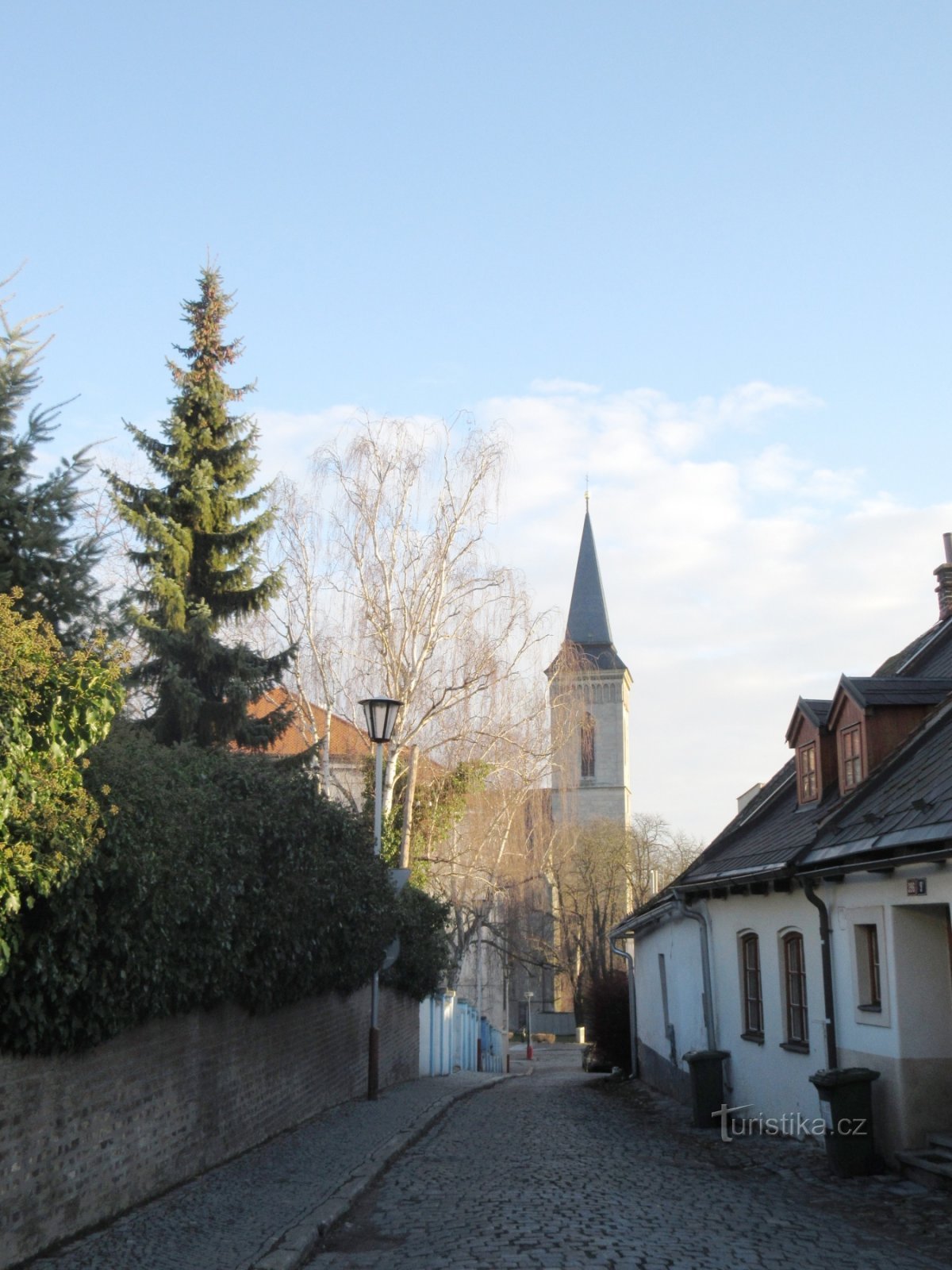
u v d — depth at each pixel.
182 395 22.56
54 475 11.83
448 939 29.33
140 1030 9.29
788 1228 8.61
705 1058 16.22
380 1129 14.45
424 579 26.44
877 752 13.99
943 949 11.36
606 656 83.56
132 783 8.40
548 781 29.36
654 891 64.56
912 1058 11.15
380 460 26.64
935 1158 10.55
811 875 12.75
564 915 63.34
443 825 28.56
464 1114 17.98
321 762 25.84
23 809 6.93
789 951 14.73
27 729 6.92
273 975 12.40
